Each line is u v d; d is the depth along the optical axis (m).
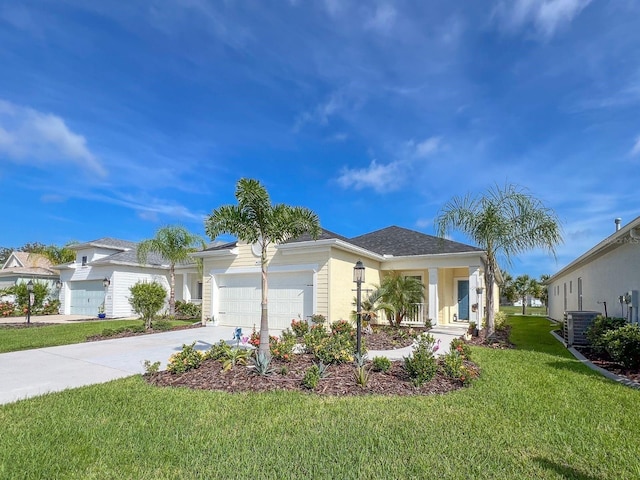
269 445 3.92
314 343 8.56
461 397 5.55
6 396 5.83
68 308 24.91
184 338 12.41
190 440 4.05
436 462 3.56
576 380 6.59
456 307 18.08
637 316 9.52
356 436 4.14
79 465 3.53
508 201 12.16
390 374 6.84
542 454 3.72
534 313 34.97
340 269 13.84
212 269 16.36
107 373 7.37
